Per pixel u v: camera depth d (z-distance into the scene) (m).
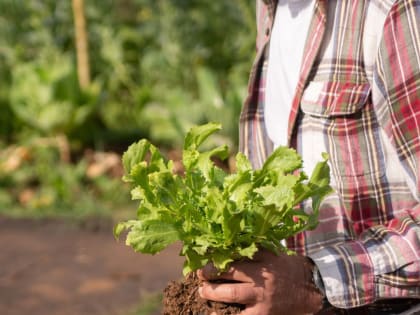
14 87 6.96
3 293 4.65
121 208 6.19
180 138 6.94
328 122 1.76
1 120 7.49
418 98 1.58
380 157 1.73
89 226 5.85
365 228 1.75
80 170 6.60
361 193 1.74
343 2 1.74
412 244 1.58
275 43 1.97
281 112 1.95
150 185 1.53
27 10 7.77
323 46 1.77
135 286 4.72
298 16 1.89
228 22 7.79
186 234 1.51
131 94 8.19
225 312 1.57
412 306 1.73
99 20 8.04
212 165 1.60
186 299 1.65
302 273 1.57
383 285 1.59
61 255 5.29
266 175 1.55
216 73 7.86
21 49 7.79
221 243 1.50
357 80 1.73
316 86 1.77
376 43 1.69
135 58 8.30
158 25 8.01
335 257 1.59
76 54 7.93
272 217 1.47
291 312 1.56
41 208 6.17
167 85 7.92
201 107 6.85
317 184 1.56
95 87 7.18
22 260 5.21
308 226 1.56
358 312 1.75
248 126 2.11
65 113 6.82
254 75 2.08
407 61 1.59
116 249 5.40
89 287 4.72
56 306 4.46
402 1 1.61
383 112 1.68
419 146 1.58
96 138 7.15
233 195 1.52
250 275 1.53
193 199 1.56
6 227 5.86
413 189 1.62
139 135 7.35
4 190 6.51
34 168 6.73
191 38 7.85
